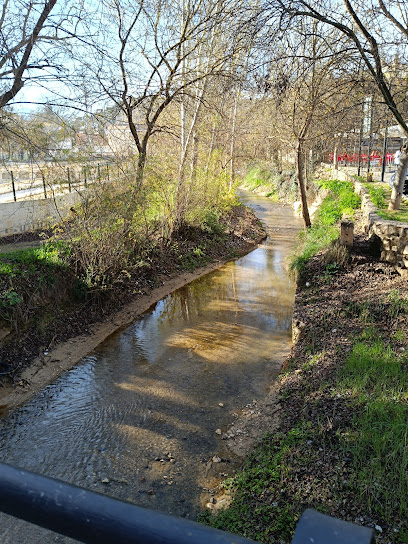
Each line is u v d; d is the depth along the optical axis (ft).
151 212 47.01
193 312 38.17
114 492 17.88
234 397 24.64
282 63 29.40
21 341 28.22
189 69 42.70
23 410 23.77
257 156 123.95
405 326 26.08
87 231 34.47
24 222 52.31
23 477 1.91
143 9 38.47
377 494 14.34
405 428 16.90
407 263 32.78
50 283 32.12
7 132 27.68
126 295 38.60
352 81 29.66
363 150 104.94
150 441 21.08
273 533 14.29
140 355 30.09
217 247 57.36
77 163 33.17
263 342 31.91
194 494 17.63
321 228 50.75
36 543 15.53
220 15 36.81
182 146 49.49
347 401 19.70
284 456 17.52
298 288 36.99
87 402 24.49
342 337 26.61
